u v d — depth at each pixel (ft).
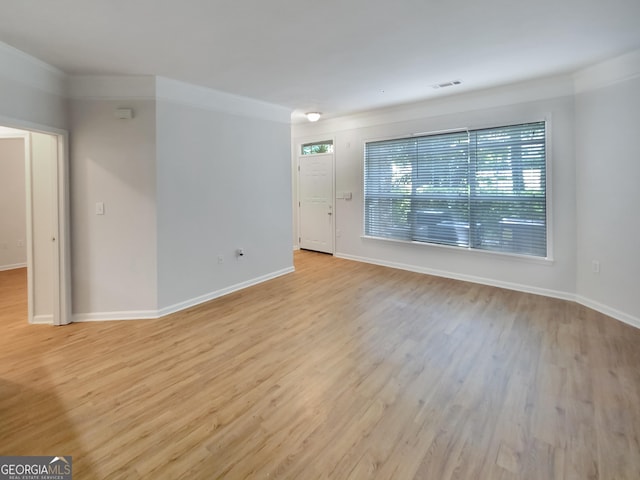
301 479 5.11
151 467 5.34
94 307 11.48
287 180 16.96
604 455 5.51
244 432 6.12
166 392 7.34
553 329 10.40
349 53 9.92
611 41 9.29
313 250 22.45
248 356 8.91
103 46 9.04
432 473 5.20
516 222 13.97
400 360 8.65
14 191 19.16
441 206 16.14
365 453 5.61
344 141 19.76
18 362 8.63
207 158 13.21
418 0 7.14
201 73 11.30
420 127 16.30
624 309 10.86
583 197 12.10
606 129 11.07
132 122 11.28
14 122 9.16
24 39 8.55
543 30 8.62
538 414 6.54
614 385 7.45
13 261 19.22
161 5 7.11
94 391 7.38
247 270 15.16
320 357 8.83
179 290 12.48
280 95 14.26
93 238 11.30
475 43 9.36
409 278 16.26
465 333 10.20
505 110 13.69
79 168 11.07
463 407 6.78
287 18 7.80
